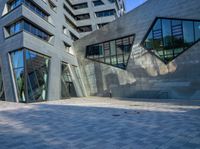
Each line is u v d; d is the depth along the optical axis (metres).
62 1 40.69
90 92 35.84
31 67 23.17
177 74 24.94
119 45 32.09
